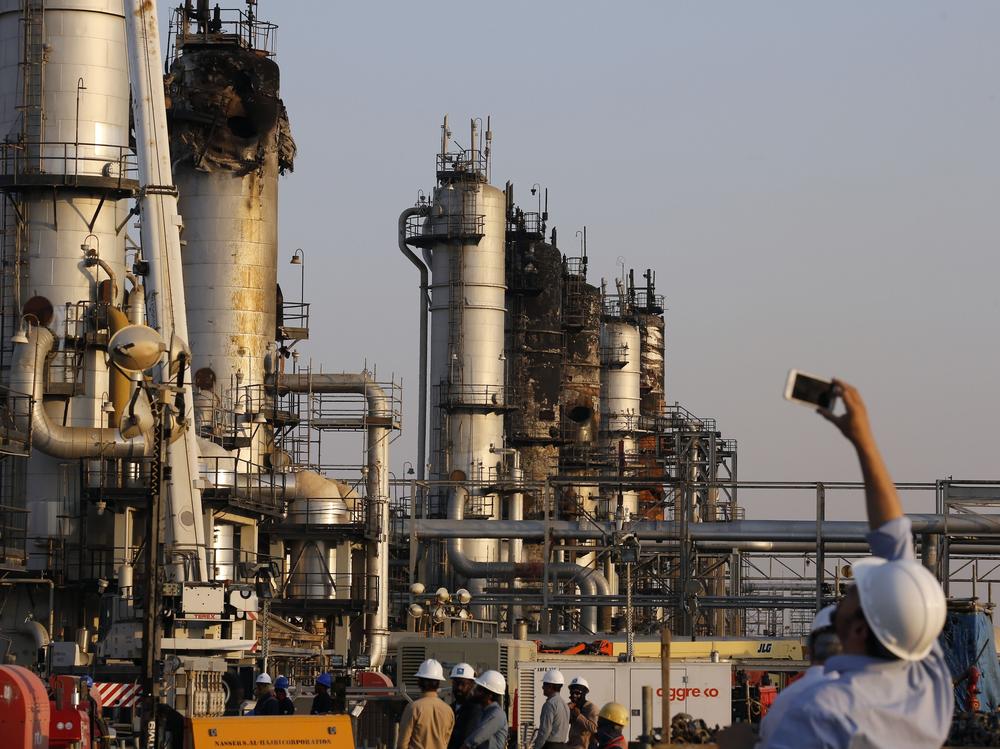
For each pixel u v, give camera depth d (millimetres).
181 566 85125
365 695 70562
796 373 12273
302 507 125688
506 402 181625
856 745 11500
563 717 47688
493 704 40719
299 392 129750
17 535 98688
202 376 126250
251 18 131500
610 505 197125
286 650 101938
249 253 127750
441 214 174625
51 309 98625
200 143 126688
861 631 11922
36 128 99062
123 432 61000
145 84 88188
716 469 193750
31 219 99312
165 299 87125
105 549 98062
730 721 73875
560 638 128375
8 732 40562
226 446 122750
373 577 129125
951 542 143750
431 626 108000
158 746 47719
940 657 11867
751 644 100562
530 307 189875
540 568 156000
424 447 170125
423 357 172750
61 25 99312
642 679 73250
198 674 74875
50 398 97938
